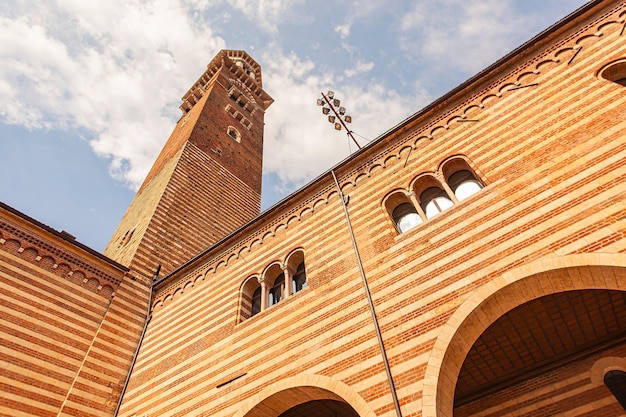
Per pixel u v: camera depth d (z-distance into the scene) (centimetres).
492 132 1214
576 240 834
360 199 1380
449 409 823
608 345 1098
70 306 1542
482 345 1108
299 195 1589
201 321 1494
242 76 4600
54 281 1554
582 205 878
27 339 1354
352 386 928
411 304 977
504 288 857
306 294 1224
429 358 858
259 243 1589
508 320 1068
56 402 1309
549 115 1115
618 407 1022
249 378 1140
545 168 1002
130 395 1438
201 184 2623
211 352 1328
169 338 1545
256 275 1484
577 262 796
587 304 1040
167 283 1845
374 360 940
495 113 1263
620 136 929
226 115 3666
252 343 1230
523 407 1138
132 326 1680
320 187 1562
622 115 963
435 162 1274
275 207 1616
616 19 1220
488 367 1168
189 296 1667
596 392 1065
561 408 1087
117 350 1570
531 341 1112
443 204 1198
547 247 861
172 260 2058
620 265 746
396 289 1034
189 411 1202
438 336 877
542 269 826
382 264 1120
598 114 1009
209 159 2895
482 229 995
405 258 1084
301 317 1176
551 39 1324
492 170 1106
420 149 1366
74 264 1661
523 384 1174
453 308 901
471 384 1216
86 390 1396
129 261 1892
